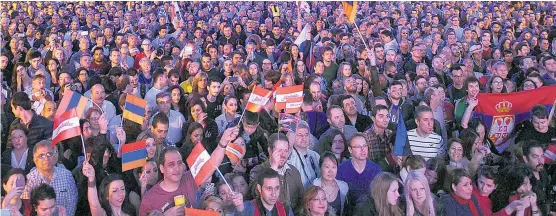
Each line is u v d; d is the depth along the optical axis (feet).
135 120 26.76
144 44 46.03
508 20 68.54
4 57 39.47
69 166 24.39
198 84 34.63
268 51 49.29
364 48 44.98
